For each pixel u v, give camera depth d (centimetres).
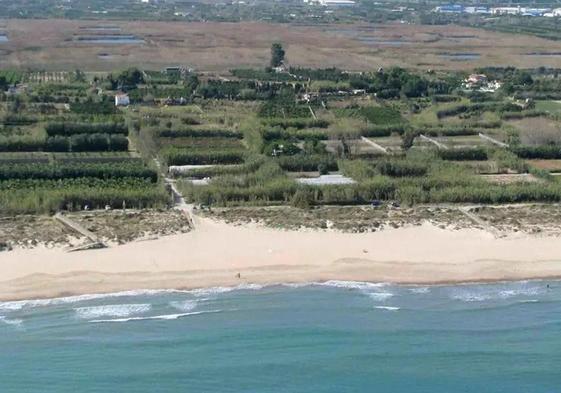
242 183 18738
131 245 15662
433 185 19000
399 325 13675
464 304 14375
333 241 16250
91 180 18700
